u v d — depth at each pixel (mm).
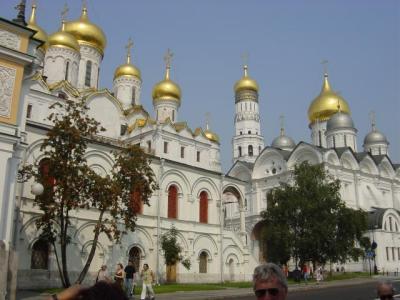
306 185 53156
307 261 52594
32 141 37062
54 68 54969
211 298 29266
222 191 53562
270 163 76688
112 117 54906
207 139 59969
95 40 62031
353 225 51750
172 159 54656
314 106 91125
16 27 24656
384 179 77250
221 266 50656
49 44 55531
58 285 36812
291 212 52625
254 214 75000
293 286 40906
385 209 68750
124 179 32156
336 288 37531
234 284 44094
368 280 48719
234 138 97250
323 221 50375
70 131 29766
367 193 72500
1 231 22453
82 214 39594
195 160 57656
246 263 53531
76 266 38469
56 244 37469
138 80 68688
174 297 29312
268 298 4086
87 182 29922
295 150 71438
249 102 98625
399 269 67125
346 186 70312
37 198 29875
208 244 50375
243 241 54375
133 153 33000
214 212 52219
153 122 55656
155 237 45406
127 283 28281
